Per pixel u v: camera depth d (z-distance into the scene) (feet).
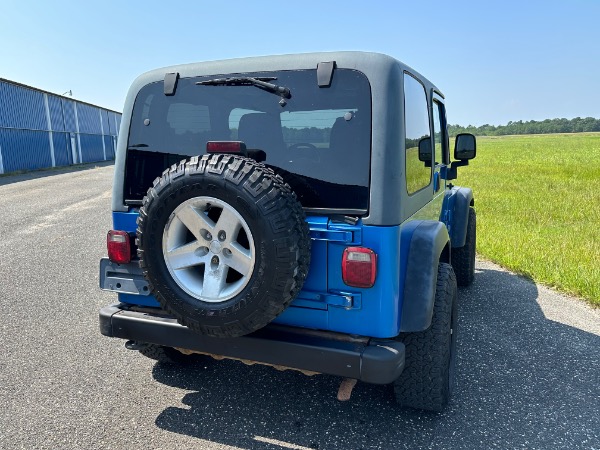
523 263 21.13
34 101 101.96
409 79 9.59
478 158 119.65
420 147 10.35
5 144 89.76
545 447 8.91
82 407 10.36
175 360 11.83
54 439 9.19
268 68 9.05
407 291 8.65
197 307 8.15
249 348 8.60
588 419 9.82
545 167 85.35
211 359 12.73
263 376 11.76
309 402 10.54
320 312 8.53
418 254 8.81
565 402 10.47
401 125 8.39
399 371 8.17
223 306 7.97
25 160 97.71
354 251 8.05
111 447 8.93
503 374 11.76
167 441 9.12
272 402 10.54
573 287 18.15
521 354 12.89
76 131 126.93
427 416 9.93
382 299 8.14
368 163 8.20
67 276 20.70
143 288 9.64
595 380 11.47
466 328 14.67
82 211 40.14
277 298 7.65
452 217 15.98
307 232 7.98
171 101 9.80
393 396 10.71
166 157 9.84
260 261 7.61
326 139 8.50
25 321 15.44
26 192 56.54
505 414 10.00
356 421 9.78
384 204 8.04
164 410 10.24
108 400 10.64
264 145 9.06
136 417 9.96
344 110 8.41
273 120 8.99
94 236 29.48
